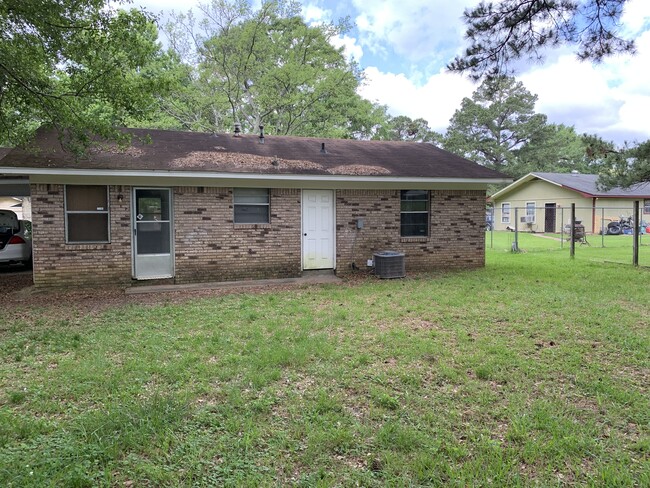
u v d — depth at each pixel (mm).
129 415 3262
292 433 3129
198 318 6574
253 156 11055
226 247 10359
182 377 4121
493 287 9141
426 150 14117
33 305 7719
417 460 2785
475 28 7855
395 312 6906
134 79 9141
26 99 8250
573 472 2697
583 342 5309
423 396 3783
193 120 25562
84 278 9422
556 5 7344
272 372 4223
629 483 2559
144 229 9812
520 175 42156
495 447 2932
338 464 2771
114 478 2588
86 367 4363
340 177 10469
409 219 11961
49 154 9203
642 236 24719
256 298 8227
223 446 2932
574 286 9125
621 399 3693
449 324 6156
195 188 10070
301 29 25703
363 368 4430
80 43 7953
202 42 25359
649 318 6410
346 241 11359
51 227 9156
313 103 26125
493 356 4785
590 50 7609
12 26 7340
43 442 2926
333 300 7992
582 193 25297
